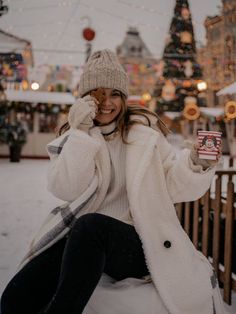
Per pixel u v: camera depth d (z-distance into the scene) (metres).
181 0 13.71
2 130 15.21
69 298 1.41
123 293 1.58
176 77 14.33
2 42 13.77
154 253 1.64
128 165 1.80
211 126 14.19
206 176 1.72
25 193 7.61
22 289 1.70
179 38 13.94
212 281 1.73
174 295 1.57
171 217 1.76
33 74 14.29
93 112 1.79
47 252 1.80
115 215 1.81
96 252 1.47
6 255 3.63
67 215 1.75
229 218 2.70
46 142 17.97
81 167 1.71
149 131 1.84
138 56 29.05
